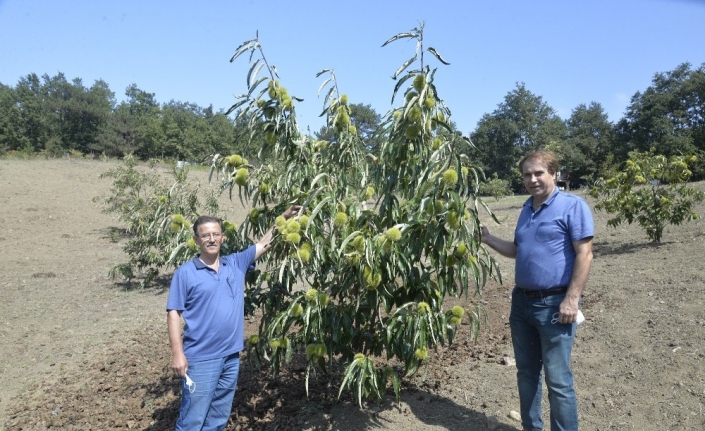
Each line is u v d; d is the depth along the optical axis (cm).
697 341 405
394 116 296
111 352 538
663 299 530
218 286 290
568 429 278
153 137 5869
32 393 448
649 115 4653
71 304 742
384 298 306
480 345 468
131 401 415
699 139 4431
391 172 297
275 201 347
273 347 311
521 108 5797
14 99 6588
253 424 351
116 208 1230
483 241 331
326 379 409
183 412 285
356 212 313
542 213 284
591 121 6406
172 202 725
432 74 272
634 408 329
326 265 321
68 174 2120
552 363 279
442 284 295
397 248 284
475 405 357
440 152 263
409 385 391
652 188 862
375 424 334
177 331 281
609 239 979
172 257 332
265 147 323
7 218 1436
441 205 262
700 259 683
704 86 4447
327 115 324
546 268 278
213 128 6362
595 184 1019
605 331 463
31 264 1039
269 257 343
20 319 668
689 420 305
